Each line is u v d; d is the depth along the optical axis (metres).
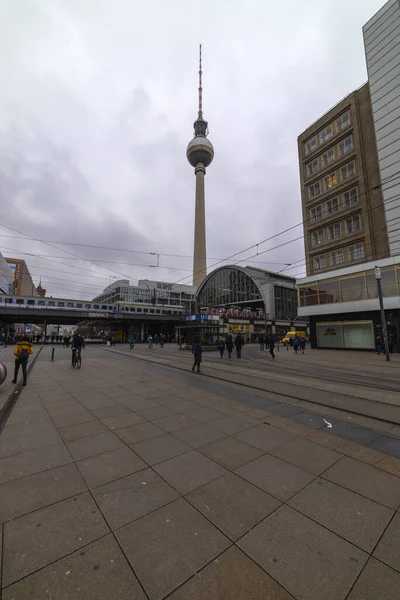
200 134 121.94
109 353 22.80
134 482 3.36
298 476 3.54
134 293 89.06
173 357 19.61
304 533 2.55
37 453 4.12
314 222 34.78
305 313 29.88
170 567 2.18
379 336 22.44
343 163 31.92
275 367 14.52
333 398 7.62
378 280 18.22
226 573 2.13
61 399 7.28
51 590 1.97
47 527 2.58
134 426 5.28
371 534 2.54
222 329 45.97
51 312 45.44
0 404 6.77
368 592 1.98
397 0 27.89
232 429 5.16
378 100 28.84
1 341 34.47
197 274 101.62
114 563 2.21
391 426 5.45
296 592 1.98
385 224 27.91
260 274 68.81
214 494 3.14
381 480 3.47
